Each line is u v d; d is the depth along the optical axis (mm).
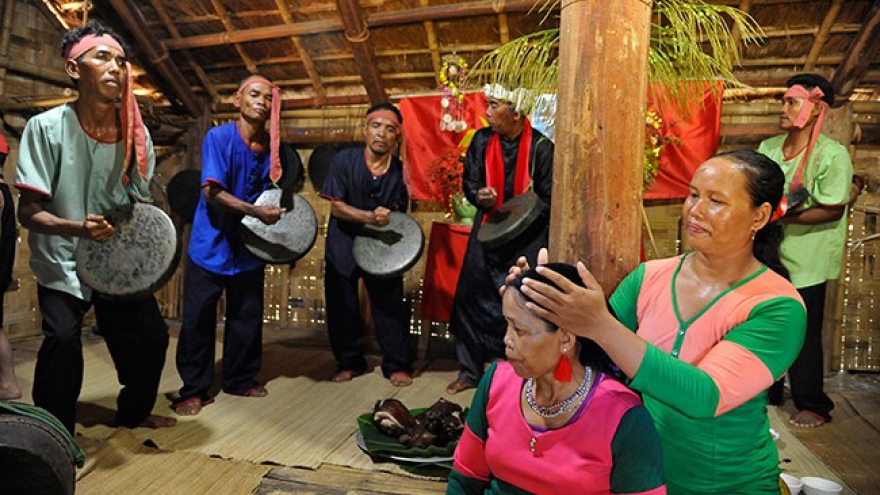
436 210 4906
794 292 1373
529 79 2262
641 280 1557
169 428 3217
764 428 1480
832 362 4391
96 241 2758
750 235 1385
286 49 4684
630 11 1498
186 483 2613
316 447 3027
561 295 1178
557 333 1238
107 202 2918
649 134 3717
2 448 1608
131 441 2984
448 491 1546
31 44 4730
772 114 4371
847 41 4004
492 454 1394
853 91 4238
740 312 1362
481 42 4355
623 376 1483
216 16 4461
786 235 3398
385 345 4219
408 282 5012
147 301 3047
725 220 1345
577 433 1290
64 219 2686
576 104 1514
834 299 4352
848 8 3770
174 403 3500
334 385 4086
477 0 4031
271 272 5402
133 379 3107
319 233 5250
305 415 3498
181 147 5344
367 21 4234
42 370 2764
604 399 1293
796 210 3324
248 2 4336
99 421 3270
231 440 3086
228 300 3793
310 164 5133
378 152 3990
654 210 4543
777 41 4070
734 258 1407
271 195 3787
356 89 4965
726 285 1424
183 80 4957
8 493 1699
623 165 1515
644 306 1529
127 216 2838
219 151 3553
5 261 3137
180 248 2850
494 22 4184
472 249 3914
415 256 3945
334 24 4344
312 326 5352
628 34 1497
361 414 3541
